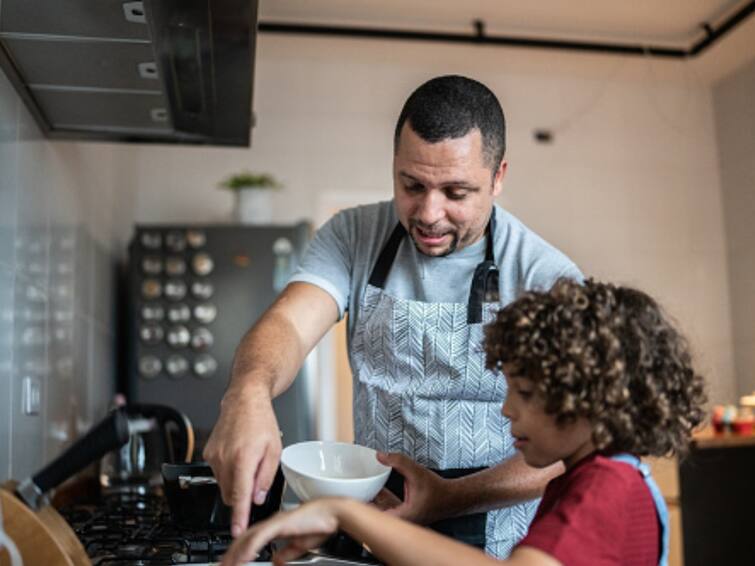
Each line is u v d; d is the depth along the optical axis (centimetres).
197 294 343
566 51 397
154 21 150
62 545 107
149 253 344
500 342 104
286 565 109
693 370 106
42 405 199
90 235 277
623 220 431
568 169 430
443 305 147
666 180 436
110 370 330
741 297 424
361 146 414
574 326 98
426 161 128
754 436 347
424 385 149
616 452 99
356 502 91
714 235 435
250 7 147
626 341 99
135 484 220
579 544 88
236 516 100
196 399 338
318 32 375
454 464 148
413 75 421
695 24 379
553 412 98
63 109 194
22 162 183
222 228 348
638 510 94
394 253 151
